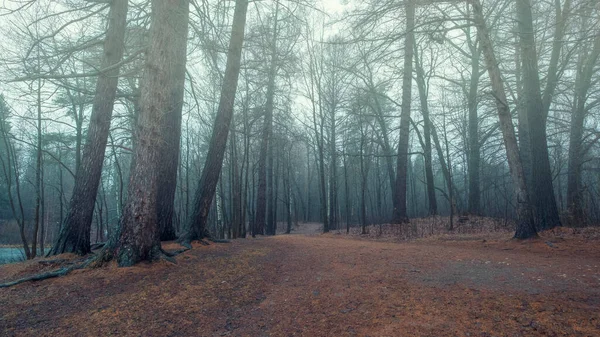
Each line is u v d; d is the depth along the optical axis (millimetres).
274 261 9953
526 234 11273
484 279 6977
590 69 18484
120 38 10992
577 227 13125
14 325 5770
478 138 24031
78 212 10211
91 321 5875
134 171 8641
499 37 15586
